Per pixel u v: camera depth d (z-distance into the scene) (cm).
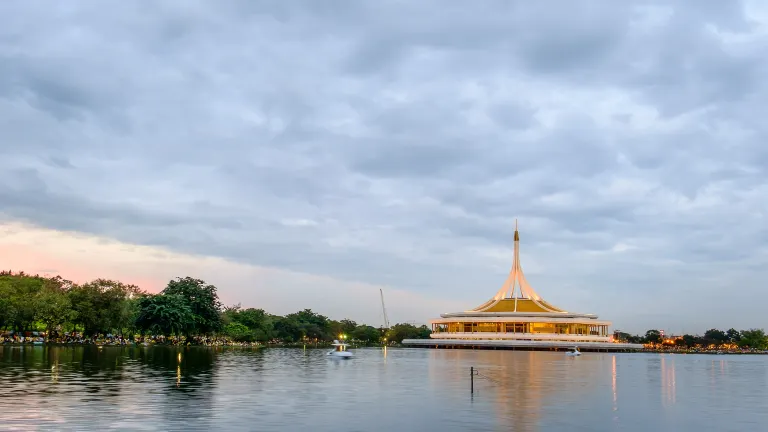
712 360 18550
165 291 18512
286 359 13250
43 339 17600
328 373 9475
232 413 5016
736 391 7588
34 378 7219
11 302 15862
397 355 18425
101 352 12812
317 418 4888
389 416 5053
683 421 5097
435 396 6469
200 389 6512
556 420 5012
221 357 12875
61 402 5353
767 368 13325
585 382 8588
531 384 8106
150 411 4988
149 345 17250
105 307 16975
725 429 4753
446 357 17038
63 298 16288
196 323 18125
